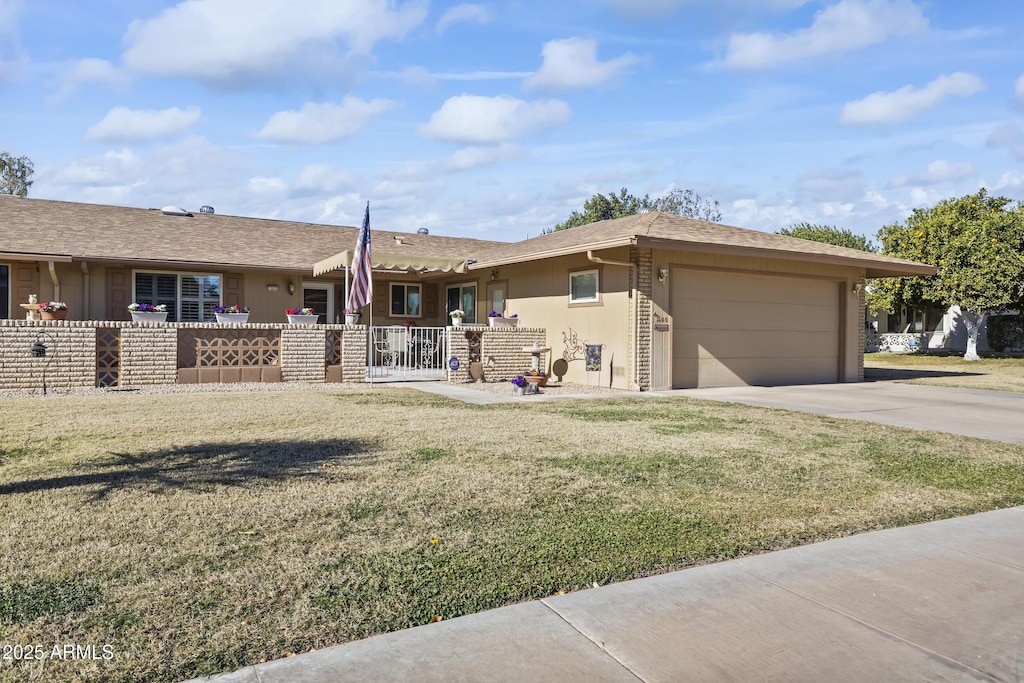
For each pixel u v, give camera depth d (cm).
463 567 382
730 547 425
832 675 277
